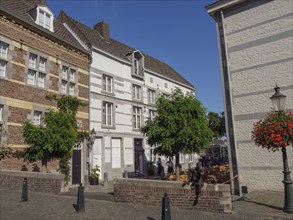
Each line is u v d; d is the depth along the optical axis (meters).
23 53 14.30
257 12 12.98
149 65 27.33
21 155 13.22
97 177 17.47
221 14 14.00
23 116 13.87
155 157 25.20
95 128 18.84
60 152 13.41
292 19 11.96
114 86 21.12
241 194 12.21
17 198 9.55
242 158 12.57
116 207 8.31
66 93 16.86
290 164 11.34
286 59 11.90
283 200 9.50
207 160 33.12
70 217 7.29
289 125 7.89
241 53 13.21
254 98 12.56
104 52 20.25
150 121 14.38
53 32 16.38
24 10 15.85
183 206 8.01
